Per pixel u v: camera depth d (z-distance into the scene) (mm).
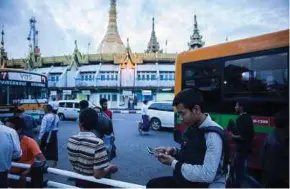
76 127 17656
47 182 3117
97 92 42750
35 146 4152
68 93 43062
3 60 23984
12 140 3377
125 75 42344
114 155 5613
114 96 42531
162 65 42750
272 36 5738
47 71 43188
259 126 5855
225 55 6871
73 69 43750
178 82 8367
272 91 5668
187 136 2172
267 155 3326
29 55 40219
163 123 15586
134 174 6828
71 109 22859
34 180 3123
